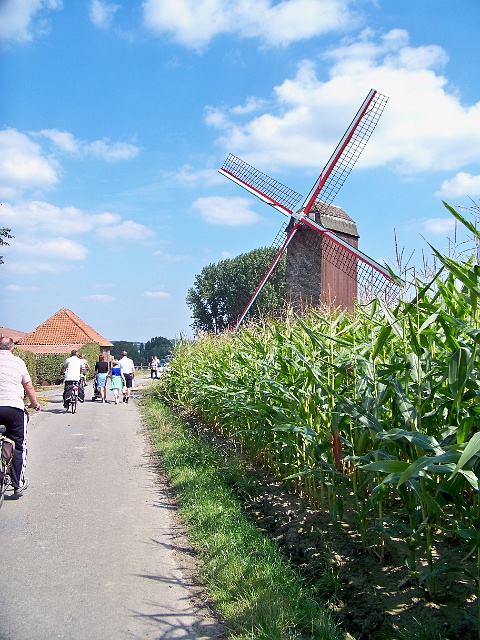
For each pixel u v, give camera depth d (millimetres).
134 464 9938
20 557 5562
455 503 4176
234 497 7570
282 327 8688
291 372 7285
